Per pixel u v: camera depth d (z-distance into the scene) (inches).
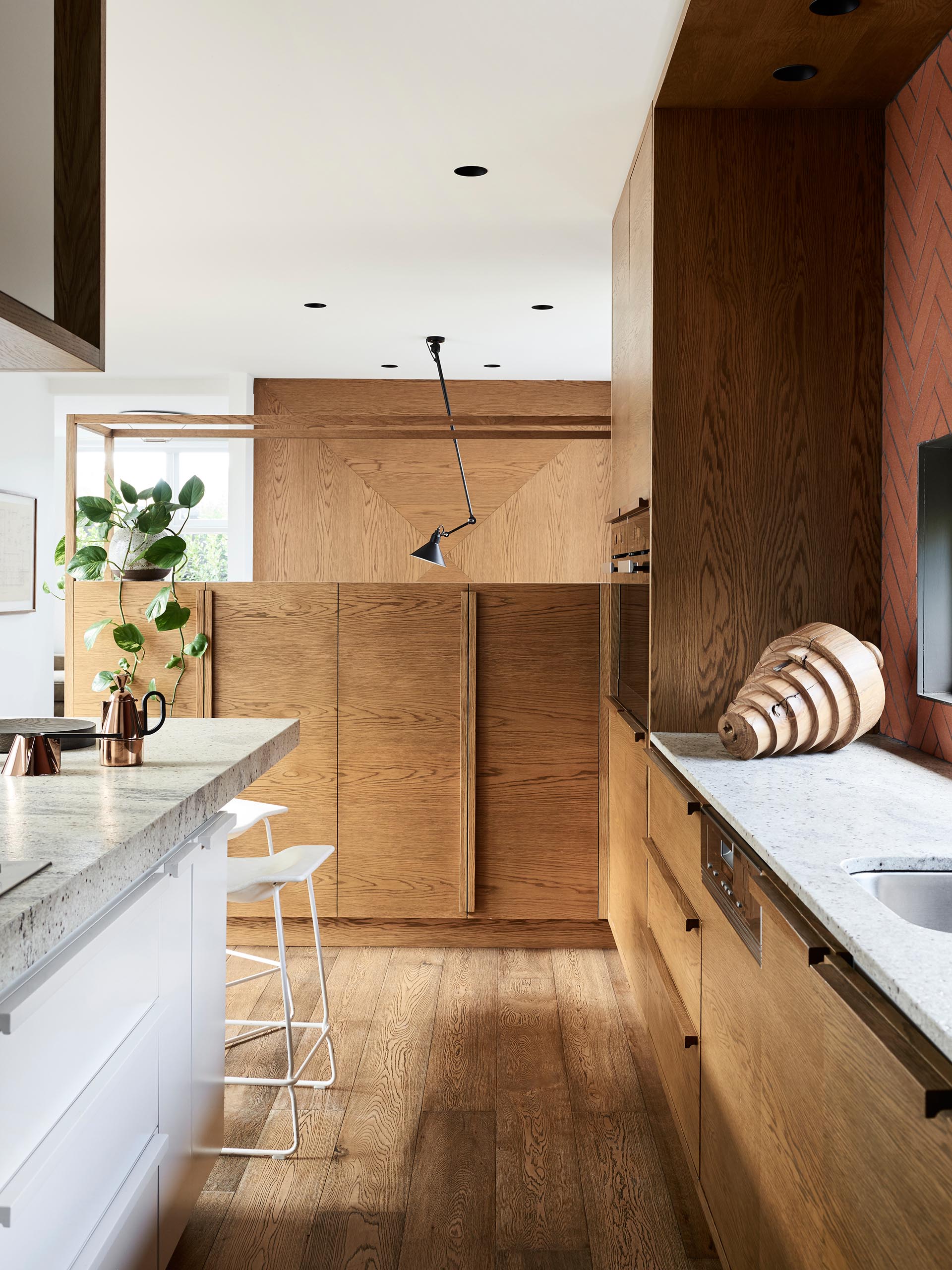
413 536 249.4
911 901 55.4
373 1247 80.0
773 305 102.3
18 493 247.4
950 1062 33.9
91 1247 53.9
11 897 45.1
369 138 117.0
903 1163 36.1
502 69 101.6
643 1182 89.0
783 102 100.2
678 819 87.2
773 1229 54.6
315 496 249.6
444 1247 80.0
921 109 91.4
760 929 57.6
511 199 135.2
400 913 151.0
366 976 139.7
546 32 94.7
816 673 86.9
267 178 128.3
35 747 74.9
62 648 292.7
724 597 103.3
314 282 171.9
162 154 121.3
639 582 112.4
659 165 102.5
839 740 88.1
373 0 89.7
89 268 76.9
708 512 103.0
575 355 224.8
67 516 157.0
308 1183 89.1
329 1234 81.6
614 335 142.3
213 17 92.0
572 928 152.4
